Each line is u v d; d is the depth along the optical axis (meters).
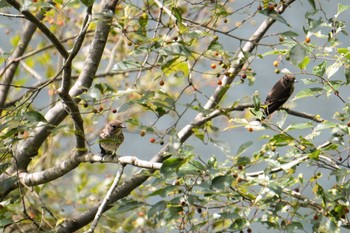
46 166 16.97
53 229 11.06
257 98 10.77
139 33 11.14
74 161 12.12
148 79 17.16
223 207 9.81
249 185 9.67
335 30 11.31
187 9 14.86
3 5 10.91
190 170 9.44
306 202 9.62
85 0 10.38
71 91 12.86
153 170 11.23
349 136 10.58
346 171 9.72
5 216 11.41
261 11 10.84
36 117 10.41
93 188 16.23
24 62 18.25
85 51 17.19
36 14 15.19
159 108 10.12
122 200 10.04
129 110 17.73
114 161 11.29
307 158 9.98
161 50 10.29
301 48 10.19
